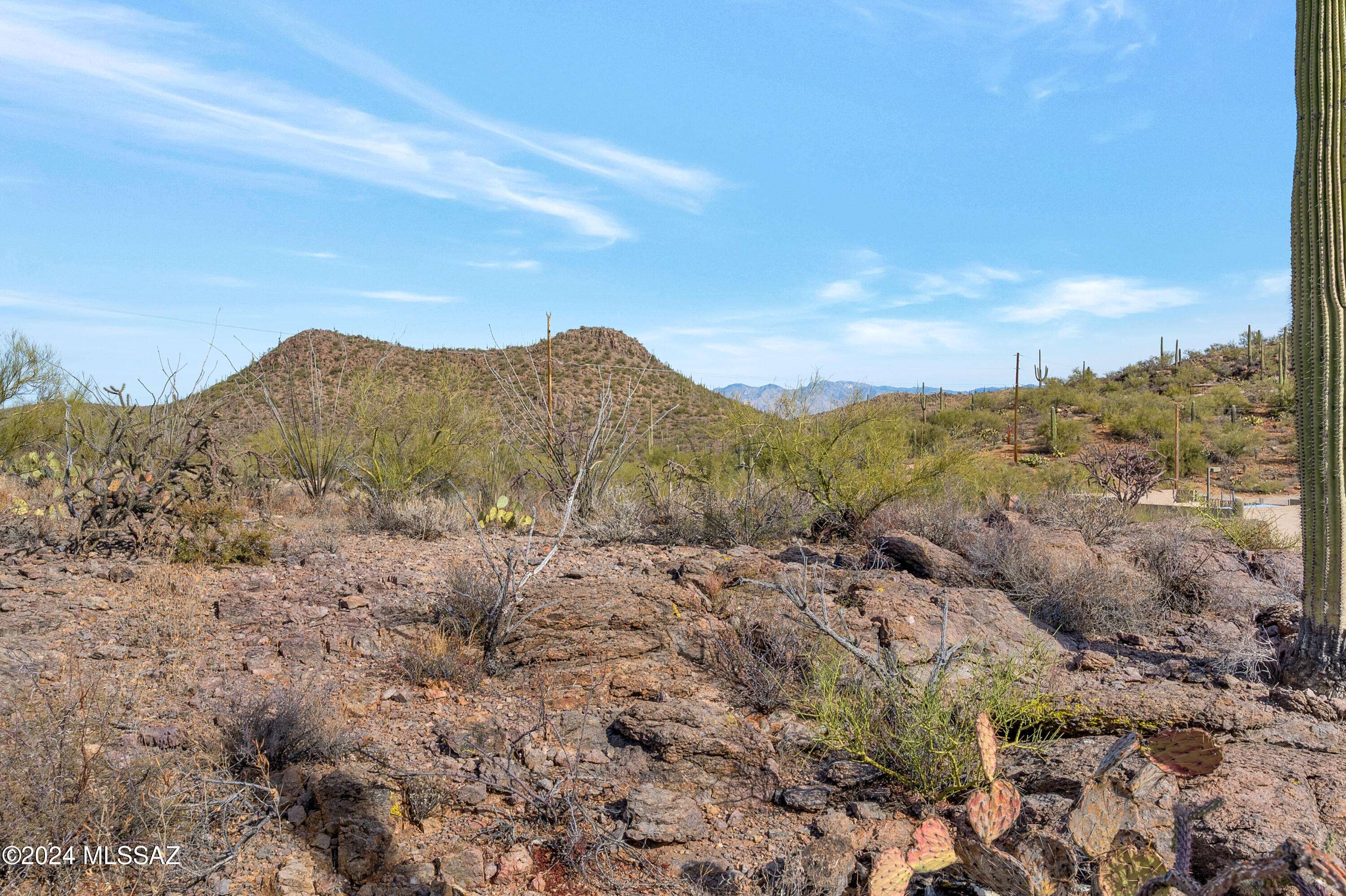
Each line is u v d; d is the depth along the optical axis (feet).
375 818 11.44
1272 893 6.47
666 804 12.46
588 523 32.99
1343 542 17.69
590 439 37.37
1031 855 8.84
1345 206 17.47
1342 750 13.75
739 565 24.06
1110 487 53.93
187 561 24.09
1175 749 8.68
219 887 10.04
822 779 13.73
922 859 8.34
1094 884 8.15
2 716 12.19
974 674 15.47
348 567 25.00
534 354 170.50
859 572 24.57
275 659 17.13
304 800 12.17
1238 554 31.01
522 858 11.21
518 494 40.63
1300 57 18.25
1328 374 17.75
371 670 17.08
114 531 25.08
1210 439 124.88
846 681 16.08
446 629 19.11
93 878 9.93
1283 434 130.41
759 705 16.20
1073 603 23.27
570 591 20.04
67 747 11.14
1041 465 105.50
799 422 34.53
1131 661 20.66
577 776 13.32
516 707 15.87
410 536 31.55
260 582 22.76
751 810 12.96
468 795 12.50
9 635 17.07
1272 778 12.21
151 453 27.12
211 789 11.65
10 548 24.20
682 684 16.83
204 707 14.40
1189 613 25.41
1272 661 19.70
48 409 45.44
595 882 10.91
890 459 33.17
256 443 43.37
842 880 10.46
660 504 34.55
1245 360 202.90
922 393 192.75
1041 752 13.58
